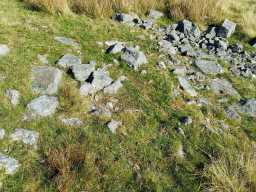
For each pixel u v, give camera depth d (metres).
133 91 6.84
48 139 5.52
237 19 10.95
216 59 8.80
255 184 5.22
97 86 6.68
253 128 6.70
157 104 6.68
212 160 5.58
